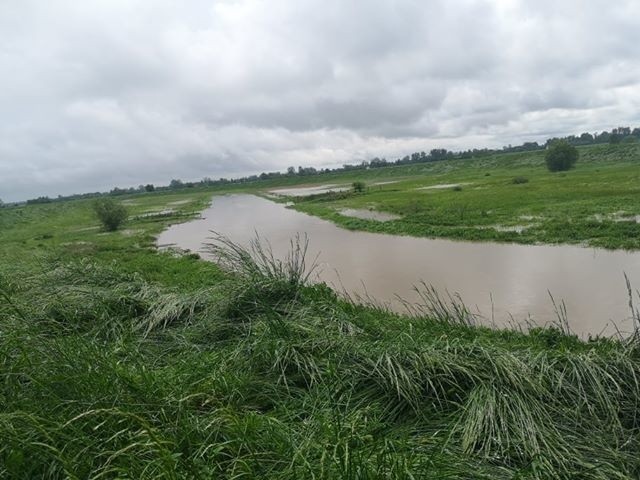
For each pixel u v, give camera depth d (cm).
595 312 729
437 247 1438
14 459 241
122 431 262
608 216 1748
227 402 361
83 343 411
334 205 3581
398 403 370
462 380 389
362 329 546
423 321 603
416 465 263
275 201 5303
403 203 3028
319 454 272
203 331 542
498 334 595
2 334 420
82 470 249
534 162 7825
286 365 423
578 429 347
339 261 1323
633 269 978
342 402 367
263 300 578
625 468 301
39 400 308
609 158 6956
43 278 732
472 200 2798
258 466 268
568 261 1099
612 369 403
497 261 1158
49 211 6519
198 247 1908
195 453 264
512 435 322
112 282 747
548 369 405
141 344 509
